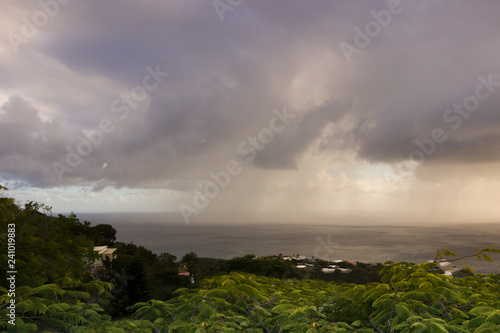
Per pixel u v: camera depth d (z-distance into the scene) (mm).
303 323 2945
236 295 3465
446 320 2979
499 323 2549
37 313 3447
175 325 2943
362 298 3318
